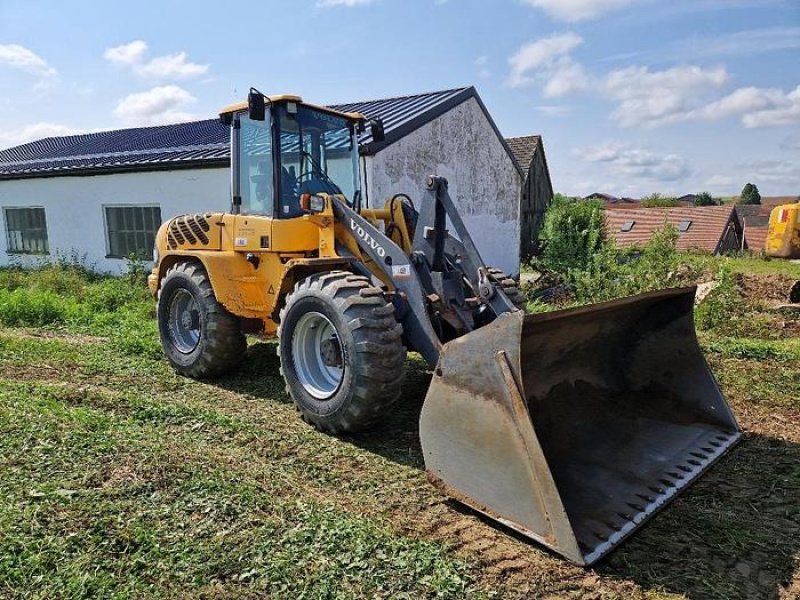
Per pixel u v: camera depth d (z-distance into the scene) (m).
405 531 3.09
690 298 4.15
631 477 3.46
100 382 5.57
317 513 3.12
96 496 3.17
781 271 12.80
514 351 3.00
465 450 3.25
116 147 15.81
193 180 11.63
